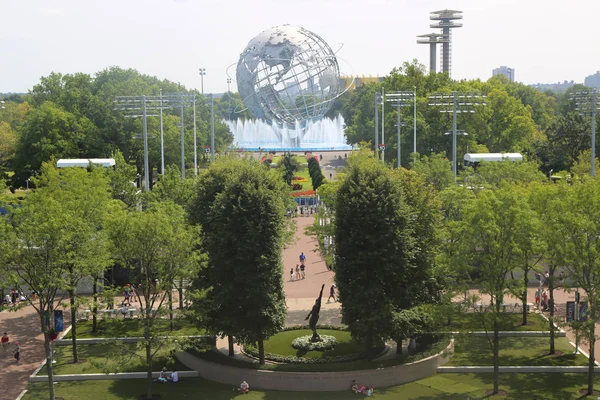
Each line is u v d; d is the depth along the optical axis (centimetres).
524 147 15325
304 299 8575
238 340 6066
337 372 5816
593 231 5381
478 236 5575
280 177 7544
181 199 8338
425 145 14488
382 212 5941
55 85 16925
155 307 8281
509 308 7888
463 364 6297
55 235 5300
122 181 8962
